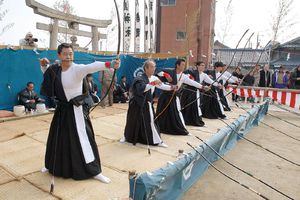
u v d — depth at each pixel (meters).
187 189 3.72
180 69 5.17
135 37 12.23
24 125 5.66
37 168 3.44
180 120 5.27
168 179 2.97
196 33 11.30
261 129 7.64
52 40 8.93
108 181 3.07
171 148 4.40
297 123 8.50
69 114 3.05
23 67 7.15
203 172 4.31
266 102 8.92
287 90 9.17
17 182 3.06
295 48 19.84
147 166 3.61
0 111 6.41
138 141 4.62
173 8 18.98
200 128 5.90
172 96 5.02
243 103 10.31
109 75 8.30
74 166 3.05
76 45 9.72
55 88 2.97
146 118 4.45
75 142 3.05
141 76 4.36
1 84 6.77
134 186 2.49
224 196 3.65
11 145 4.35
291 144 6.23
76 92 3.01
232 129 5.38
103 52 9.38
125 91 9.67
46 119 6.28
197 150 3.77
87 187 2.95
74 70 2.88
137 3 12.05
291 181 4.21
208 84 6.49
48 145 3.18
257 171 4.55
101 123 6.16
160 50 19.62
